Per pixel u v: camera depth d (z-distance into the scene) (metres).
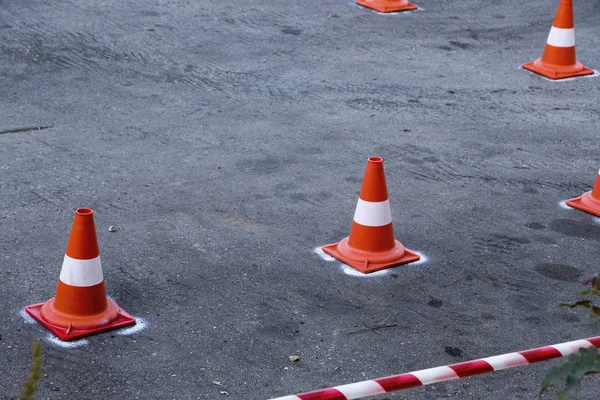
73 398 5.70
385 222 7.53
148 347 6.27
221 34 13.76
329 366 6.14
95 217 8.21
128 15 14.38
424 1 15.91
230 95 11.48
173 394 5.77
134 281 7.14
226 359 6.17
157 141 10.03
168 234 7.94
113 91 11.47
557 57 12.59
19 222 8.07
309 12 15.03
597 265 7.68
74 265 6.34
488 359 5.09
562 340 6.54
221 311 6.76
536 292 7.21
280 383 5.93
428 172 9.47
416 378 4.92
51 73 11.95
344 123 10.73
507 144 10.29
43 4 14.66
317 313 6.79
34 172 9.13
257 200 8.69
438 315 6.83
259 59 12.81
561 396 3.89
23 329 6.41
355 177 9.30
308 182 9.13
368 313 6.82
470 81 12.32
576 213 8.66
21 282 7.07
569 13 12.51
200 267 7.40
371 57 13.10
